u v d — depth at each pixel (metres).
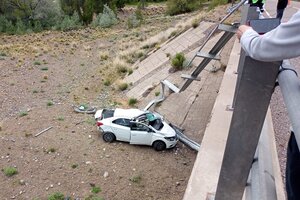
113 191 13.74
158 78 24.06
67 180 14.35
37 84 26.53
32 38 44.25
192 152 16.45
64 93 24.72
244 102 1.81
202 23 29.00
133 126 16.59
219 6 33.41
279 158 4.34
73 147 16.62
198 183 3.97
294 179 1.63
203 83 20.70
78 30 49.50
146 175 14.73
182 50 26.72
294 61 8.52
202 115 18.42
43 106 21.98
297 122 1.29
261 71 1.71
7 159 15.67
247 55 1.70
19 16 50.19
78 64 32.12
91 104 22.27
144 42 34.22
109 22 52.31
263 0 4.34
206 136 4.96
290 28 1.28
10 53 34.66
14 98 23.59
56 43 40.56
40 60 32.81
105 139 17.06
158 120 16.89
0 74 28.41
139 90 23.67
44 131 18.16
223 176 2.09
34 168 15.09
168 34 32.84
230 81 6.91
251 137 1.90
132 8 70.94
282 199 3.01
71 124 19.03
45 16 51.56
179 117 18.70
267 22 1.69
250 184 2.30
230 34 11.05
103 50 36.72
